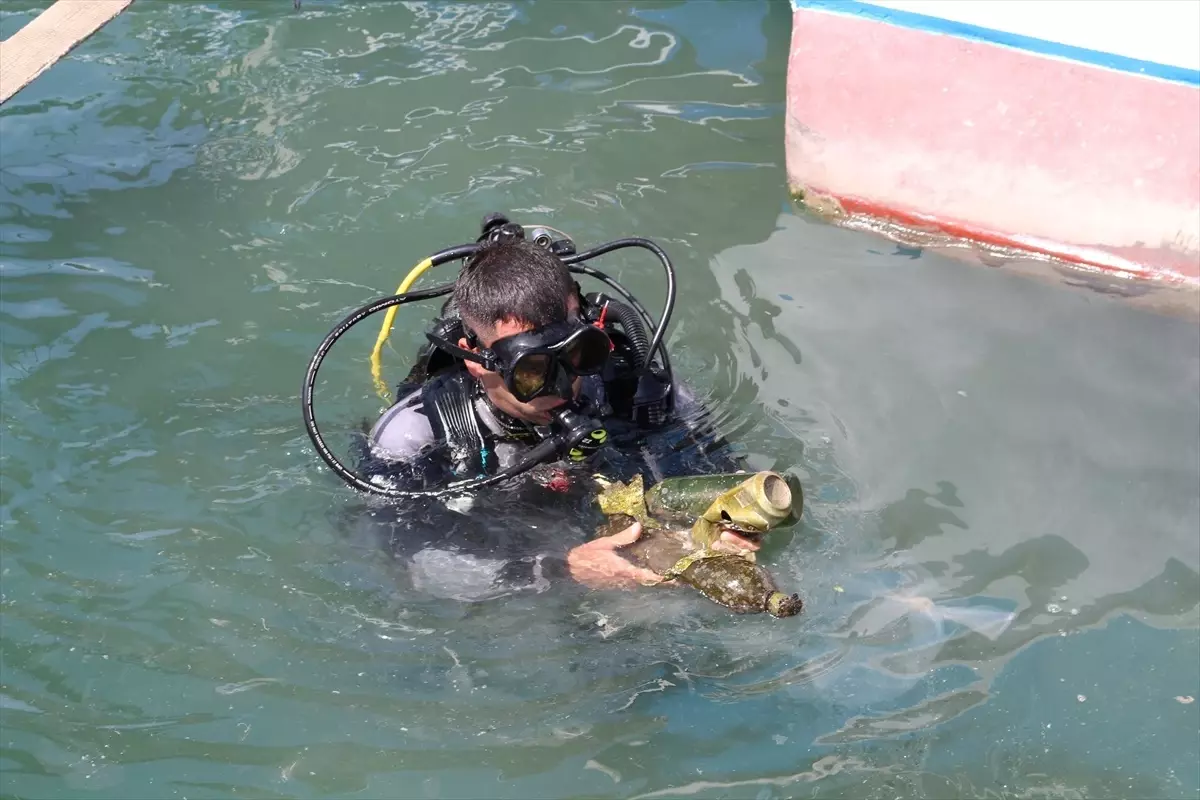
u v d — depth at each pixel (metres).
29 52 3.96
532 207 4.17
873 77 4.06
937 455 3.08
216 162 4.39
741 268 3.89
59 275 3.84
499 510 2.74
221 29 5.16
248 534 2.93
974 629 2.62
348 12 5.30
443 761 2.42
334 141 4.50
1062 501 2.93
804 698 2.49
